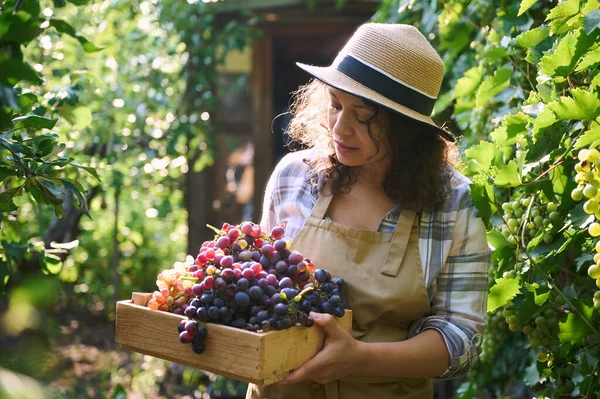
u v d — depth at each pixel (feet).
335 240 5.87
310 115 6.53
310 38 23.44
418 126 5.80
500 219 6.51
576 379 6.55
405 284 5.74
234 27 20.33
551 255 6.10
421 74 5.67
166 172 20.84
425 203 5.82
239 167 22.04
